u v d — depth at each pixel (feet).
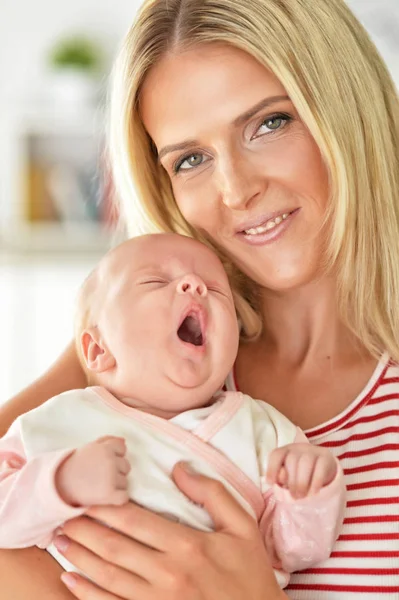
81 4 12.32
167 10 3.97
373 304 4.18
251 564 3.33
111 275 3.89
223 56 3.84
